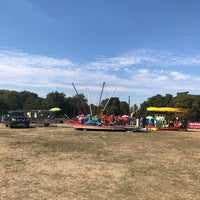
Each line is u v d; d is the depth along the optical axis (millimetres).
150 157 17734
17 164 14672
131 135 32250
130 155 18234
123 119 41625
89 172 13461
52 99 125062
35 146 21016
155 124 45625
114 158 17062
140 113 125625
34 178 12164
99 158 16938
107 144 23281
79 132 34281
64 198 9836
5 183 11336
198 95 111750
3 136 27641
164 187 11500
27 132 32938
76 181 11922
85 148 20719
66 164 14977
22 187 10891
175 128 44031
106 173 13383
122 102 127062
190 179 12820
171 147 22641
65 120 68875
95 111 46469
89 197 10031
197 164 16031
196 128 55500
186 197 10383
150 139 28219
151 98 131500
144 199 10016
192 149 21906
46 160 15875
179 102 106938
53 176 12570
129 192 10727
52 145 21781
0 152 17938
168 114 66375
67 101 127312
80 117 43188
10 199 9570
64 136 28812
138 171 13953
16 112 42500
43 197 9859
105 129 37688
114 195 10328
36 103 129125
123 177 12773
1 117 59219
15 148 19797
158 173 13680
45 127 42938
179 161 16750
